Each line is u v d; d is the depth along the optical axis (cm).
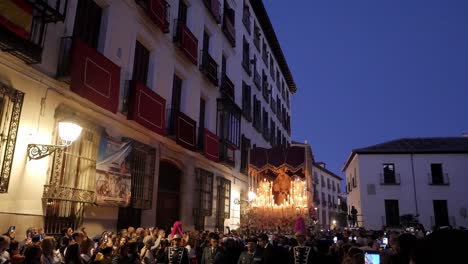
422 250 132
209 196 1739
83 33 1043
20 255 621
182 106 1608
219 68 2038
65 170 873
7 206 741
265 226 1541
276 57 3762
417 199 3350
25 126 791
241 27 2545
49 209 841
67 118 895
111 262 686
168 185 1475
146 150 1238
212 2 1952
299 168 1617
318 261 815
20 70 788
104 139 1014
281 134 3800
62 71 890
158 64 1398
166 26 1415
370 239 1170
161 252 862
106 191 1001
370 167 3491
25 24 753
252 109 2684
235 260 977
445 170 3378
